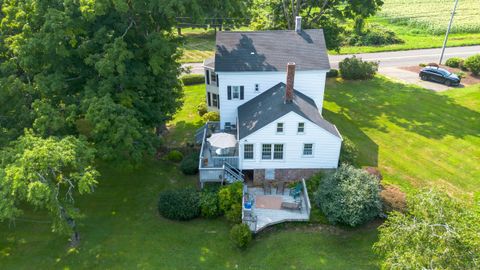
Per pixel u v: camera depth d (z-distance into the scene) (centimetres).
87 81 2608
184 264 2059
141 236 2269
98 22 2609
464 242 1424
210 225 2341
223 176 2564
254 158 2611
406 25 7131
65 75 2561
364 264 1970
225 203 2339
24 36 2445
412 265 1447
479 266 1373
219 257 2100
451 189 2562
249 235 2127
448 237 1447
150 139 2566
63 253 2162
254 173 2672
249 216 2275
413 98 3950
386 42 5981
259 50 3005
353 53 5516
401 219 1653
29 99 2586
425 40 6038
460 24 6606
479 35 6184
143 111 2758
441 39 6047
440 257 1437
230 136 2742
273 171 2666
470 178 2677
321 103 3078
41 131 2216
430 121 3478
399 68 4844
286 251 2084
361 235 2173
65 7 2408
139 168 2930
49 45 2288
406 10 8100
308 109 2638
